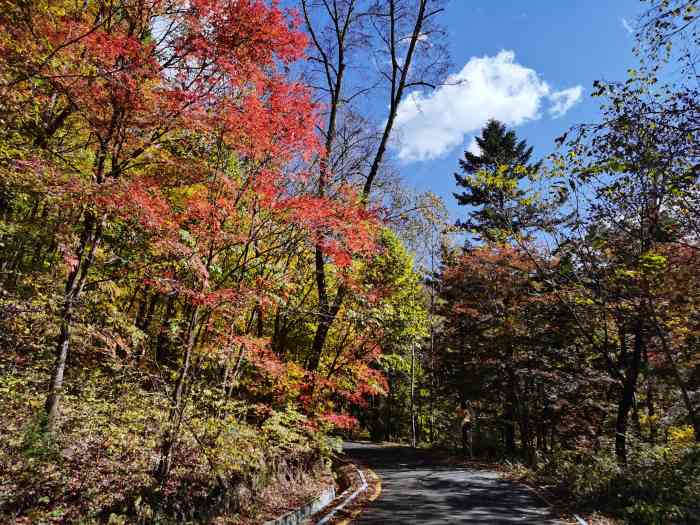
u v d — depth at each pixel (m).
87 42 6.64
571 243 15.03
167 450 7.38
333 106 15.09
